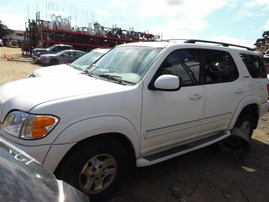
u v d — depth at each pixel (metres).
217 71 4.20
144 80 3.21
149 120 3.22
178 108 3.51
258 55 5.27
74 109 2.60
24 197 1.44
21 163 1.80
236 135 4.48
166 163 4.29
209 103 3.95
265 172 4.31
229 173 4.15
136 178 3.73
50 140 2.48
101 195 2.95
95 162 2.82
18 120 2.53
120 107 2.91
